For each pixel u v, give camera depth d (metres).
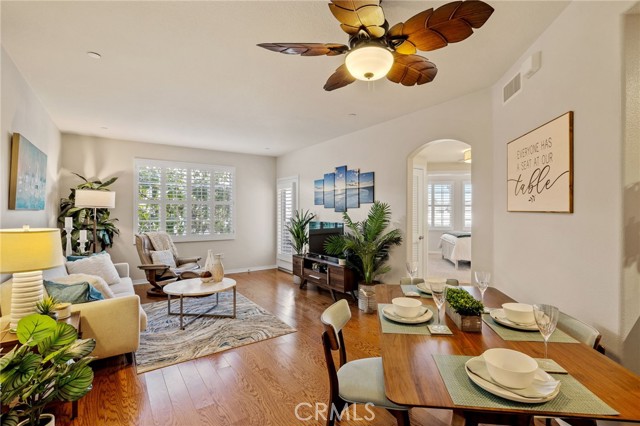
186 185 5.83
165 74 2.72
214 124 4.30
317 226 4.84
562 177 1.92
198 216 5.96
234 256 6.38
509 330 1.44
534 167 2.24
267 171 6.82
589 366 1.11
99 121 4.12
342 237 4.40
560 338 1.36
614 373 1.06
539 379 0.99
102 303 2.36
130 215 5.28
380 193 4.30
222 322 3.47
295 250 5.86
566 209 1.89
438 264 7.49
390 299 1.94
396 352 1.22
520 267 2.47
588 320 1.73
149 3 1.78
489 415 1.03
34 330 1.39
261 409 1.98
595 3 1.66
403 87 3.04
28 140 2.82
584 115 1.76
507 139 2.70
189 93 3.16
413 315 1.56
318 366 2.52
